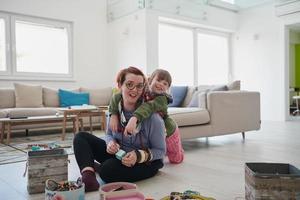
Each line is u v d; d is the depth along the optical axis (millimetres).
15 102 4434
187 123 2883
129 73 1675
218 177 1824
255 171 1312
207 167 2096
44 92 4738
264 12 6438
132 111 1737
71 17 5410
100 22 5832
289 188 1125
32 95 4496
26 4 4891
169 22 5848
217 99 3143
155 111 1784
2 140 3395
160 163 1869
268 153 2592
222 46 7109
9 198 1478
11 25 4809
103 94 5270
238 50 7012
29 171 1550
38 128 4137
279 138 3564
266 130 4422
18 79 4848
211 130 3104
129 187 1425
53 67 5395
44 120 3447
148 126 1737
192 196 1304
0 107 4305
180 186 1642
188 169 2041
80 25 5539
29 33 5109
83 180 1538
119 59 5684
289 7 5895
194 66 6469
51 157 1581
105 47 5926
